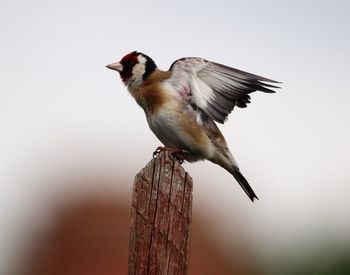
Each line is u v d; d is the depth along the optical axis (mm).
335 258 14859
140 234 8477
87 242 18391
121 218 18719
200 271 17188
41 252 18688
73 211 18844
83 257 18219
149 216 8484
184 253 8453
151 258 8422
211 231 17734
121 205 19016
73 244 18484
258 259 16188
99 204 18922
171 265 8406
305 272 15078
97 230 18344
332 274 14734
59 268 18141
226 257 17344
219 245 17562
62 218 18922
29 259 18703
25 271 18625
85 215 18656
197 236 17594
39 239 18859
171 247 8430
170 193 8492
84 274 17953
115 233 18422
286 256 15500
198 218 17969
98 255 18125
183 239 8453
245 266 16766
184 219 8477
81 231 18516
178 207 8484
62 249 18469
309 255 15180
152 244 8445
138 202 8531
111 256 18062
